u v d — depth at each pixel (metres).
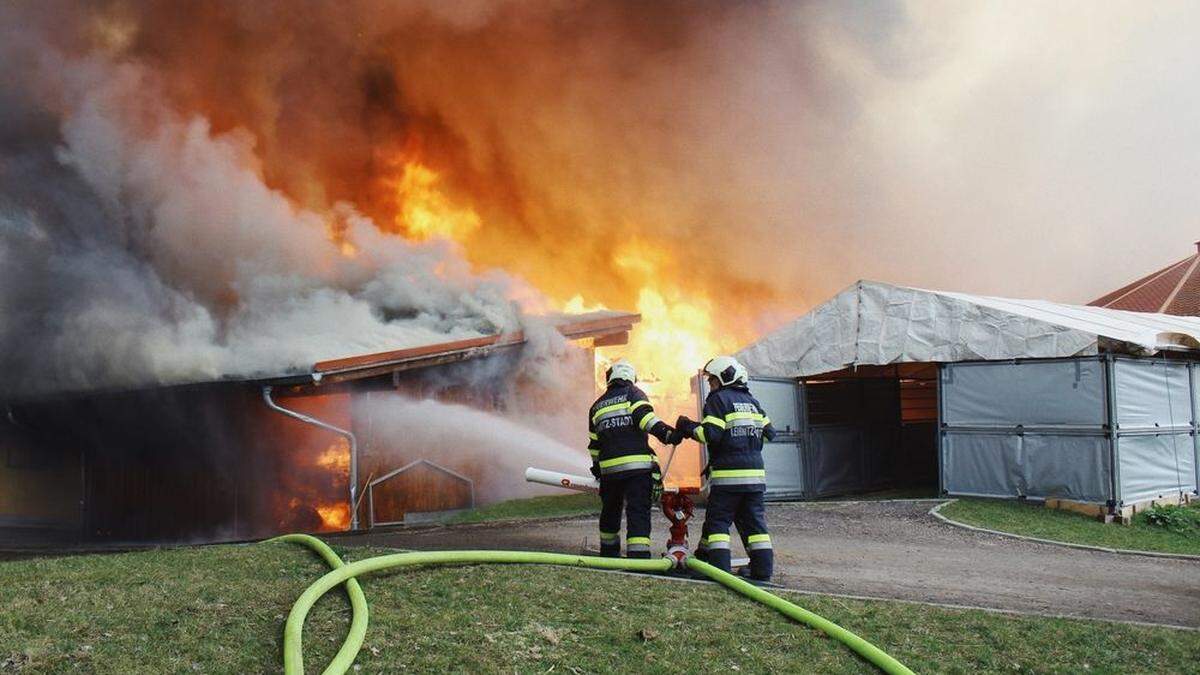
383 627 4.48
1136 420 11.32
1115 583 6.96
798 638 4.72
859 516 10.87
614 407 6.97
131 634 4.28
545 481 7.68
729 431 6.51
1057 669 4.39
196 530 14.29
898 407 16.06
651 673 4.12
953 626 5.06
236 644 4.23
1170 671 4.41
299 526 13.21
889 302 12.98
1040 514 10.87
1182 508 11.09
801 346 13.64
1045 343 11.39
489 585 5.46
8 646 4.02
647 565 6.52
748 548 6.45
